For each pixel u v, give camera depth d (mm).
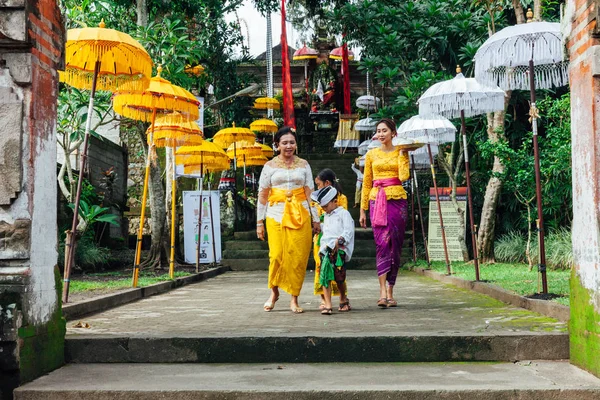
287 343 4430
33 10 3869
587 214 3994
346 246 6125
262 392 3580
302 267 6145
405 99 12758
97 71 6375
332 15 14188
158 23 11891
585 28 4008
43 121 4035
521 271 9539
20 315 3721
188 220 13039
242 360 4430
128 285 8133
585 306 4043
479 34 13578
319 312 6145
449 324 5109
